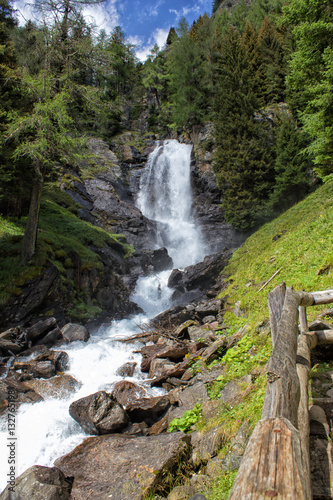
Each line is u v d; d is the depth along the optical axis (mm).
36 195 13914
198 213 33969
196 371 7223
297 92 28172
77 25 13758
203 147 37750
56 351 9930
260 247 18125
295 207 20781
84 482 4363
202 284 19703
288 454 1637
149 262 22812
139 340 11812
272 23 51969
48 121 11797
